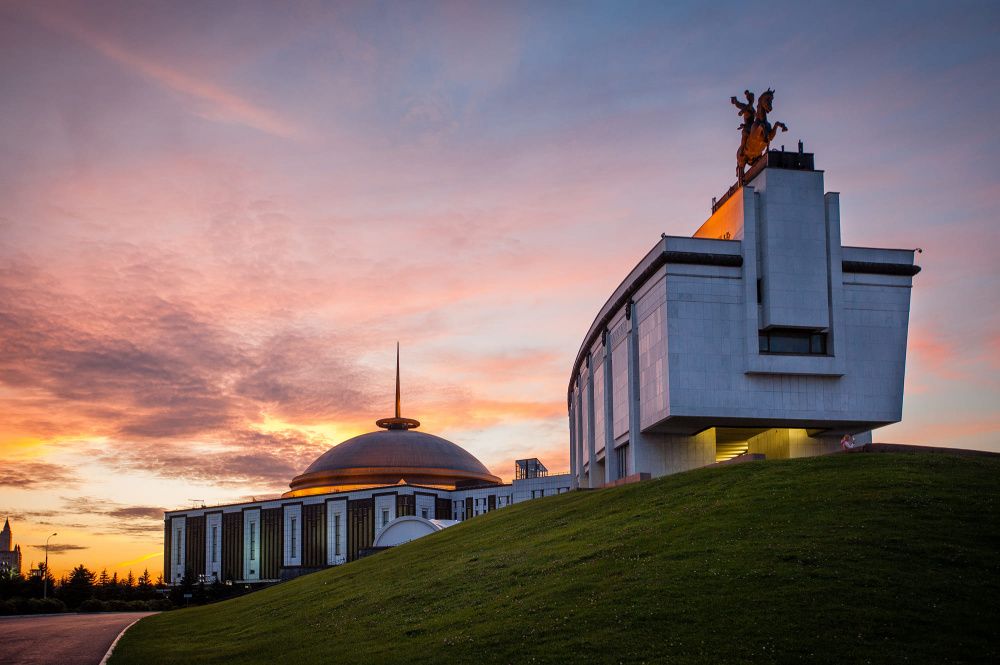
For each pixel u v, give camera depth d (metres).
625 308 80.50
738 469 51.75
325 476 192.75
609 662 25.16
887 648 24.30
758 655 24.42
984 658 23.53
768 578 30.17
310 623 40.91
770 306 69.88
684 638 26.25
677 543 36.56
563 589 33.34
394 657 29.12
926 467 44.66
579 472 115.50
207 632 46.66
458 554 51.31
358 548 169.25
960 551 30.89
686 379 68.56
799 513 37.69
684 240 70.38
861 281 72.62
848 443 54.25
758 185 72.75
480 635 29.69
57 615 85.94
